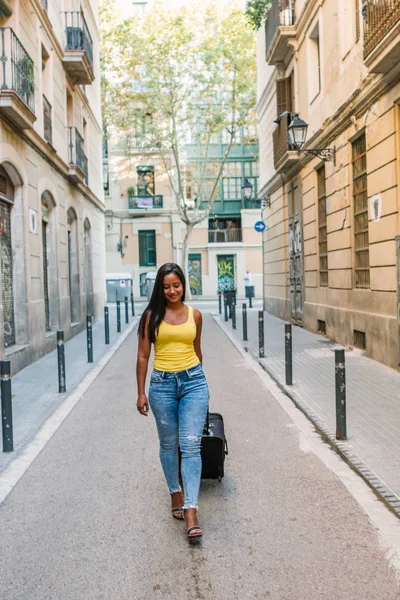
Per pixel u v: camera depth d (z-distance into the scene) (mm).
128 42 30422
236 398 8836
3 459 6168
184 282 4430
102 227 27281
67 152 17875
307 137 16469
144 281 39594
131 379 10742
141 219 40125
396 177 10094
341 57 12898
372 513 4551
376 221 11039
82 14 18188
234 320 18641
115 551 4016
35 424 7574
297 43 17500
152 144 33000
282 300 21719
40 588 3562
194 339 4543
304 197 17500
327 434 6664
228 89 32188
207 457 4934
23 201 12375
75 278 19547
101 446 6562
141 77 31688
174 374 4363
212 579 3613
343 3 12656
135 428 7305
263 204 26250
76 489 5242
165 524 4434
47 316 15688
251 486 5199
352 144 12711
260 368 11398
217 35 30109
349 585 3514
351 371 10336
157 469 5727
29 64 12422
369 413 7496
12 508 4855
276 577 3621
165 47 30156
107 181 39906
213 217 40125
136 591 3496
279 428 7121
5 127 11094
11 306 12148
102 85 31219
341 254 13539
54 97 16031
